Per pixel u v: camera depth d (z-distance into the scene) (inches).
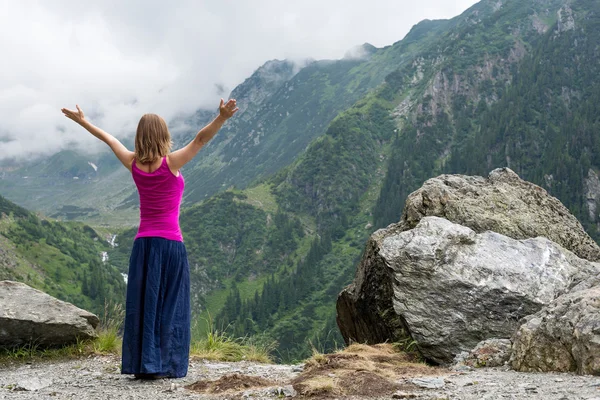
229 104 202.7
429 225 302.0
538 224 345.1
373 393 174.4
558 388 161.6
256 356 310.8
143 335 209.5
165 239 213.6
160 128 209.2
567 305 214.7
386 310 334.3
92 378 231.9
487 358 241.4
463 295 279.9
